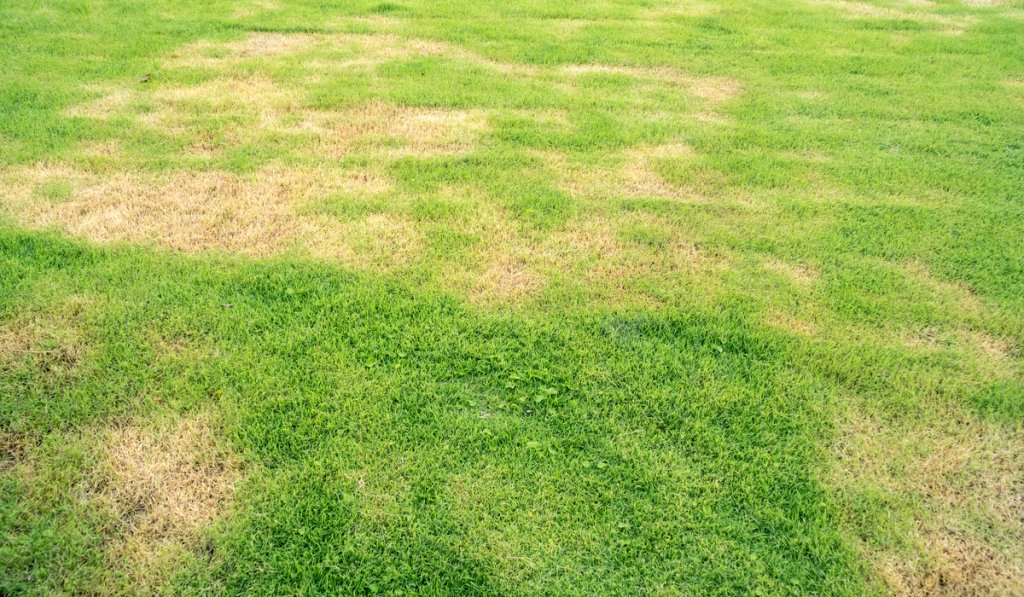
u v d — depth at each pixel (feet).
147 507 9.38
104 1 30.42
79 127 19.16
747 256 15.23
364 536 9.15
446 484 9.87
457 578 8.76
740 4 36.19
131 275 13.50
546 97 22.97
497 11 32.53
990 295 14.34
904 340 13.03
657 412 11.18
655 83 24.91
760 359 12.42
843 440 10.84
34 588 8.41
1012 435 11.12
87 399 10.75
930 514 9.76
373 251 14.67
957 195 18.08
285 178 17.39
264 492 9.60
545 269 14.44
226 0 31.91
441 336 12.45
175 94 21.80
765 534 9.45
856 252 15.53
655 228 16.03
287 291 13.21
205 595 8.45
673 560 9.07
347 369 11.62
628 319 13.10
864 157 19.94
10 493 9.41
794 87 25.03
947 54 29.35
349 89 22.82
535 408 11.19
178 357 11.66
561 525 9.41
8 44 24.81
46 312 12.42
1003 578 9.05
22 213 15.20
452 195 17.01
